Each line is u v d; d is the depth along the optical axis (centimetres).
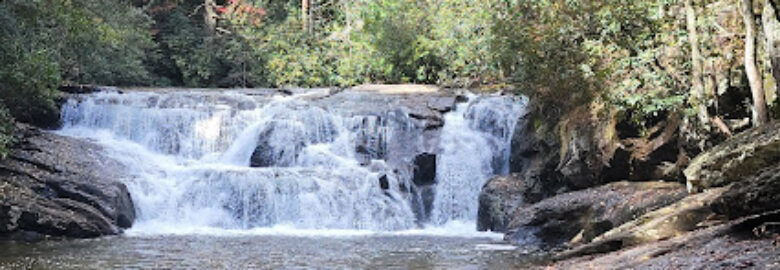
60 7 2292
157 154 2127
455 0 2522
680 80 1395
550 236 1465
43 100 2002
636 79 1439
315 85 2983
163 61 3531
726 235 866
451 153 2062
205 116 2191
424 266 1140
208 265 1134
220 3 3816
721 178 1138
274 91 2484
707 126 1299
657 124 1456
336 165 2031
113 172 1797
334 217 1816
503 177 1852
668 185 1374
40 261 1146
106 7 2833
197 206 1786
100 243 1388
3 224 1417
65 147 1859
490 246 1423
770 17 1159
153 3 3572
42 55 1916
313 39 3162
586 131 1595
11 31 1916
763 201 844
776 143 1069
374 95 2336
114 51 2931
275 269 1102
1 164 1606
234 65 3469
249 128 2150
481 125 2117
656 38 1456
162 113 2191
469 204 2011
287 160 2081
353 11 3089
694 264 763
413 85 2558
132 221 1686
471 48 2392
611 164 1520
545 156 1755
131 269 1082
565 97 1641
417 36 2742
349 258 1233
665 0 1398
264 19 3578
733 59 1317
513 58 1644
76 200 1590
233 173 1811
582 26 1527
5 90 1873
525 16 1652
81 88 2317
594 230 1344
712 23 1334
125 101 2262
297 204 1808
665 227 1018
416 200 1955
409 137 2091
